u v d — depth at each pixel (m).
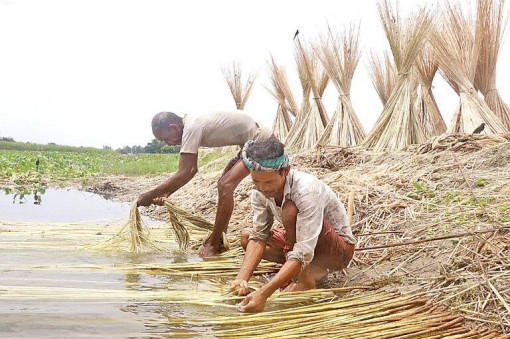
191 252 5.29
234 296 3.52
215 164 12.12
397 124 8.68
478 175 5.80
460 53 8.53
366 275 4.06
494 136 7.12
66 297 3.47
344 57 10.20
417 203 5.25
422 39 8.73
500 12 8.77
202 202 7.87
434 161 6.67
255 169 3.33
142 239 5.37
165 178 12.68
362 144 9.05
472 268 3.68
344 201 5.43
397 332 2.84
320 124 11.12
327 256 3.74
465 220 4.55
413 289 3.63
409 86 8.84
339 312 3.17
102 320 3.09
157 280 4.09
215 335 2.88
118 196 11.18
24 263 4.52
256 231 3.83
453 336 2.81
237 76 13.51
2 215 7.73
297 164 8.80
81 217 7.81
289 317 3.13
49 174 15.53
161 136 5.22
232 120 5.20
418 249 4.24
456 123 8.62
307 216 3.47
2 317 3.07
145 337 2.85
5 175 14.73
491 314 3.10
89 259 4.79
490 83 8.91
